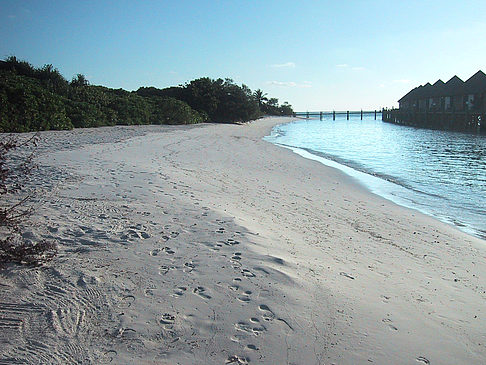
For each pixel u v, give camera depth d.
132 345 3.28
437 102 60.00
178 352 3.24
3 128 18.17
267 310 3.94
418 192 12.69
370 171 17.02
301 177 14.12
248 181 11.96
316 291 4.43
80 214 6.58
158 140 20.36
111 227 6.03
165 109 37.72
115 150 14.97
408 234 7.84
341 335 3.65
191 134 26.77
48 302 3.83
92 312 3.73
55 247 5.11
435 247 7.09
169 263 4.89
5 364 2.96
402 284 5.11
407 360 3.41
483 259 6.60
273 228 6.96
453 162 20.17
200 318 3.73
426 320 4.16
